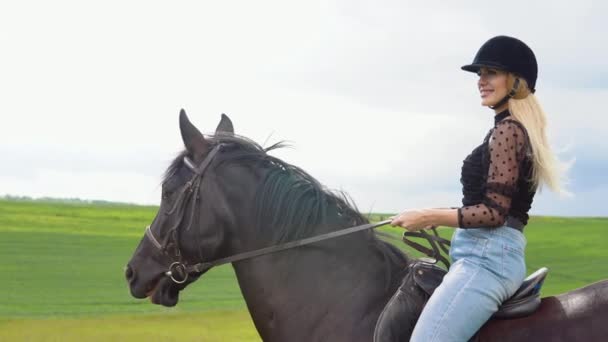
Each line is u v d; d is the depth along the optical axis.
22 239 37.78
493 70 3.98
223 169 4.44
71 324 20.23
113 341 17.97
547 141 3.94
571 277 32.88
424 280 4.05
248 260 4.41
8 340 18.05
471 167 3.95
